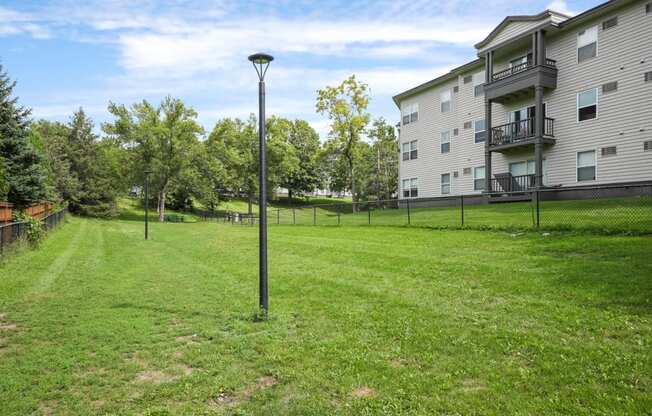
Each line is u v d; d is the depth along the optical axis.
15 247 12.34
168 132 42.44
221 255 13.13
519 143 20.55
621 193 17.41
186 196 55.69
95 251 14.63
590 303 5.48
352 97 37.19
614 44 17.70
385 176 53.28
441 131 27.42
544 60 19.92
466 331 4.84
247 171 52.22
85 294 7.56
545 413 3.03
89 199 41.69
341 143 38.12
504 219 15.05
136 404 3.38
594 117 18.48
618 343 4.21
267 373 3.95
